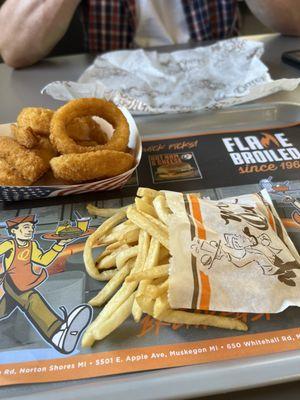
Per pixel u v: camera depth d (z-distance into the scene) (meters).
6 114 0.42
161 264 0.22
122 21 0.71
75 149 0.31
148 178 0.32
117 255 0.23
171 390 0.17
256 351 0.18
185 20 0.71
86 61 0.58
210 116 0.40
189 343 0.19
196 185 0.31
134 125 0.35
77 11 0.75
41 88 0.49
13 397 0.17
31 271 0.24
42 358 0.19
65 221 0.28
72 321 0.21
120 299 0.20
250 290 0.20
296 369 0.17
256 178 0.31
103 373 0.18
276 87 0.41
